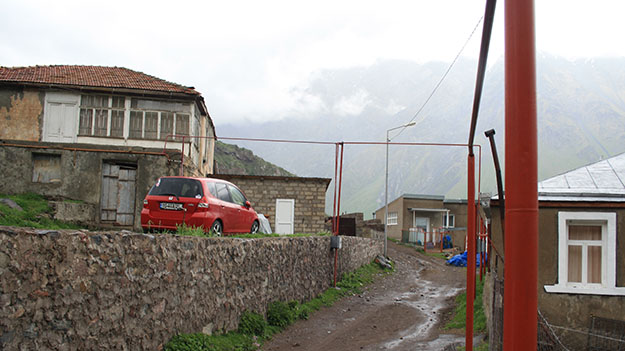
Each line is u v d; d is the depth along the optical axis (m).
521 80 2.53
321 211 25.84
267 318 11.05
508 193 2.57
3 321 4.18
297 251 13.77
